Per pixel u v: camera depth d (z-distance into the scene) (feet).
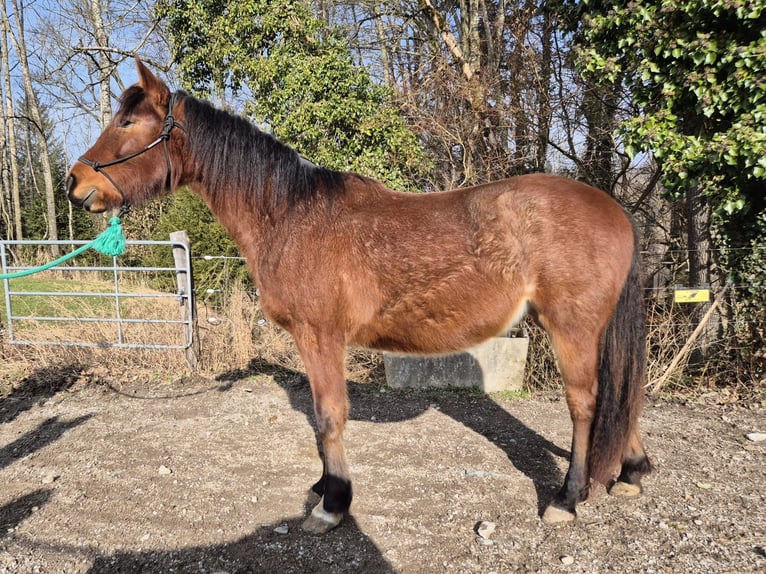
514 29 28.63
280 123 27.58
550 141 26.73
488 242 7.80
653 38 15.16
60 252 53.57
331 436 8.39
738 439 11.81
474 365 16.06
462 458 11.05
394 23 40.86
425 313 8.07
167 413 14.17
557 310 7.82
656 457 10.87
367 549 7.84
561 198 7.89
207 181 8.97
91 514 8.94
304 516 8.82
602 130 24.48
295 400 15.28
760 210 14.79
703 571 7.14
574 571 7.23
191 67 31.50
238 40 29.22
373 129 25.96
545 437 12.25
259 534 8.29
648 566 7.27
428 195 8.58
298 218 8.32
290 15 27.73
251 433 12.71
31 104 61.26
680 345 16.05
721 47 13.93
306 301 8.14
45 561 7.65
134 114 8.79
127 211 9.31
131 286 27.09
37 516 8.88
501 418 13.64
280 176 8.50
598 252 7.75
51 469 10.73
